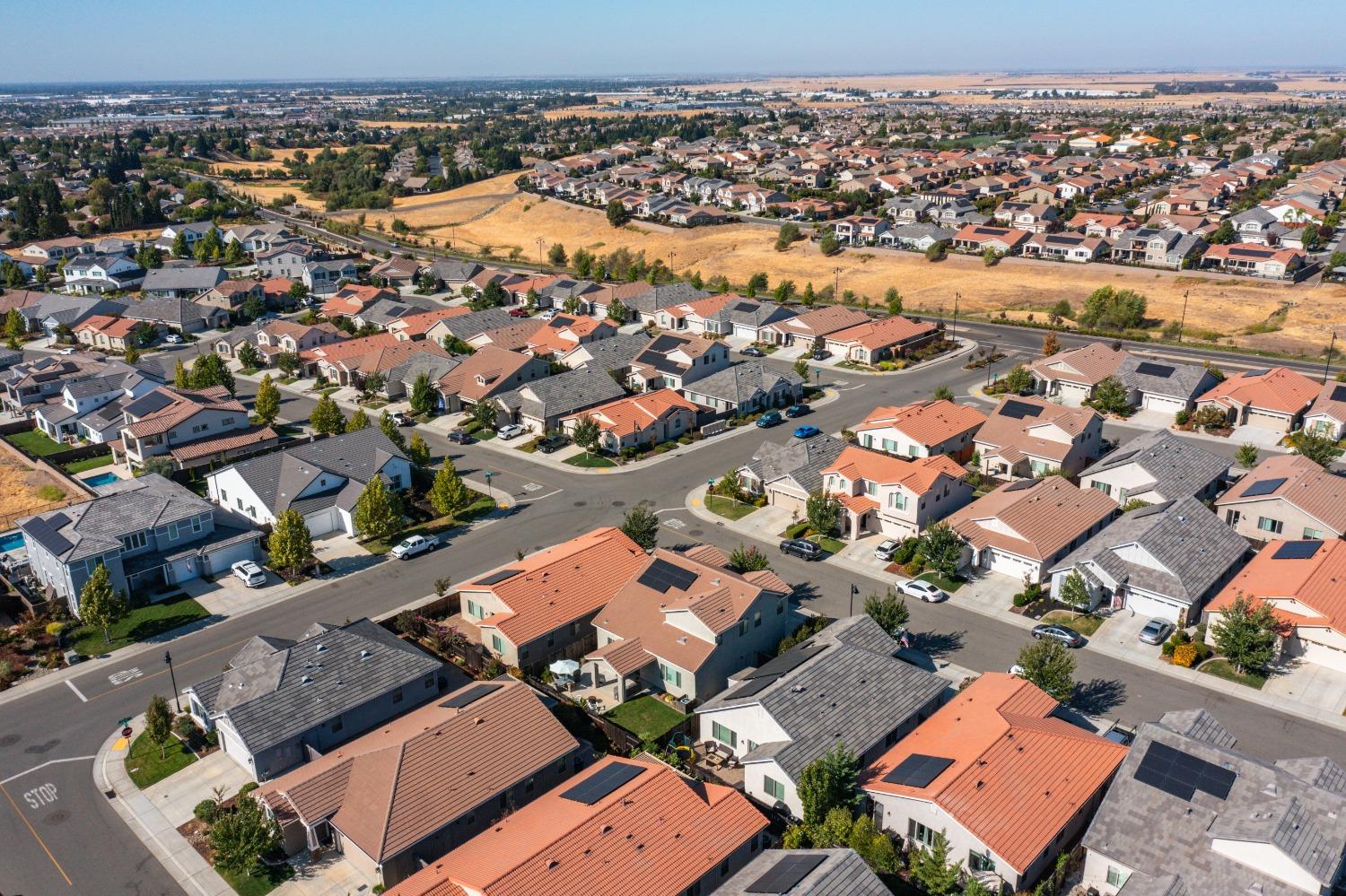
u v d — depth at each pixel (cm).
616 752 4975
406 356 11669
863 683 4922
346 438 8431
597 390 10138
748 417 10000
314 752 4838
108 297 16288
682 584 5825
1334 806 3688
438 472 8150
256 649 5300
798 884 3503
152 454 8919
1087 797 4075
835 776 4153
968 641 5878
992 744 4250
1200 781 3916
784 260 18988
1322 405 8881
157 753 4994
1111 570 6153
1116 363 10400
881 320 12925
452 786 4300
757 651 5712
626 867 3747
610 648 5481
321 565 7056
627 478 8581
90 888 4109
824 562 6962
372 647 5297
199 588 6775
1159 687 5347
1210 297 14862
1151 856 3712
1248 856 3575
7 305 15012
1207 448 8781
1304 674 5406
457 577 6869
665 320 13925
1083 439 8275
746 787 4612
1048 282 16325
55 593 6644
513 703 4794
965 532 6788
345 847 4216
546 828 3900
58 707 5431
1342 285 15025
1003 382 10562
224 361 13000
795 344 12775
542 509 7969
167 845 4356
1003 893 3775
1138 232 17488
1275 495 6838
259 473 7838
